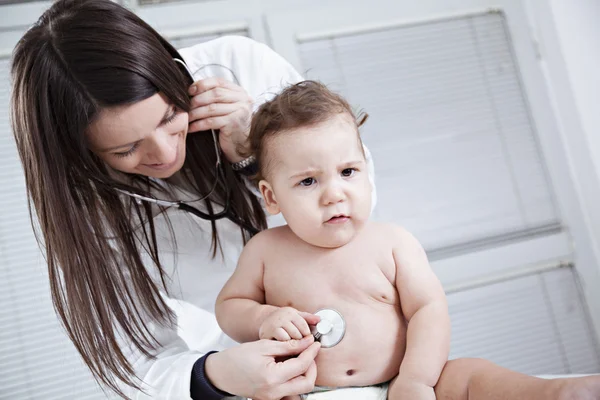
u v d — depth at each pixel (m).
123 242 1.06
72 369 1.85
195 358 0.97
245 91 1.15
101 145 0.95
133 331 1.02
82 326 0.99
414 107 2.08
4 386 1.81
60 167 0.98
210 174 1.16
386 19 2.10
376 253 0.94
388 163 2.04
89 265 0.99
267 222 1.23
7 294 1.83
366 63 2.07
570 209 2.14
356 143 0.93
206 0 1.98
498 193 2.12
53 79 0.94
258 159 0.99
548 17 2.14
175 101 0.97
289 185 0.92
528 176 2.14
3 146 1.85
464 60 2.14
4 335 1.83
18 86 0.99
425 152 2.08
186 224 1.19
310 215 0.91
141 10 1.93
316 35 2.04
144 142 0.96
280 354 0.87
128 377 1.01
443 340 0.87
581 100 2.12
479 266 2.05
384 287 0.92
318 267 0.94
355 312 0.90
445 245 2.05
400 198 2.04
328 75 2.04
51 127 0.96
